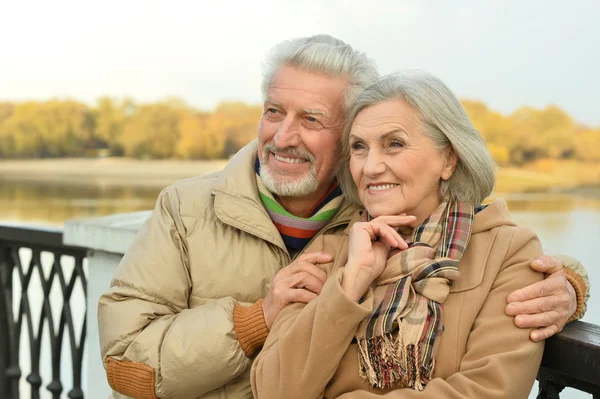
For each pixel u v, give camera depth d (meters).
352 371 1.54
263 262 1.83
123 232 2.39
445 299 1.53
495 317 1.48
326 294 1.48
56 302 4.97
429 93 1.59
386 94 1.61
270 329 1.67
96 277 2.55
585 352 1.38
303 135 1.83
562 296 1.47
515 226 1.63
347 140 1.80
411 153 1.59
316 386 1.49
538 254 1.58
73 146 28.80
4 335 3.01
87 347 2.60
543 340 1.45
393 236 1.54
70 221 2.58
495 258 1.56
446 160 1.64
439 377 1.47
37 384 2.95
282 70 1.84
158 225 1.87
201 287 1.82
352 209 1.92
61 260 2.79
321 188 1.93
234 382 1.79
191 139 27.39
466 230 1.60
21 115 29.09
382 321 1.48
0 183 28.39
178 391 1.70
